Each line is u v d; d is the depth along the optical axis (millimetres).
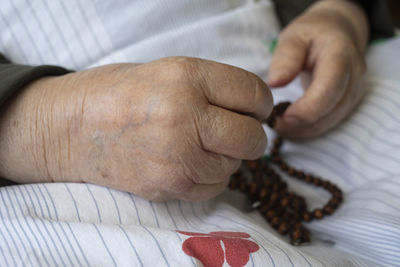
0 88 454
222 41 566
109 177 453
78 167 458
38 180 472
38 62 541
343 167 538
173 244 427
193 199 459
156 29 554
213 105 440
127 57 544
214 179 451
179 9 557
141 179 445
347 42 547
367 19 656
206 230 456
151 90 434
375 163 526
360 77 547
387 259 468
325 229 509
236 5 590
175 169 437
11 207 437
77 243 425
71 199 447
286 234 511
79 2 538
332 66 528
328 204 518
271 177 545
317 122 537
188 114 429
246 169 557
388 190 497
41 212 438
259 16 593
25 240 425
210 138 434
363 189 516
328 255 466
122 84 443
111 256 422
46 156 460
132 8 546
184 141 430
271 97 453
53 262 421
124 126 437
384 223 472
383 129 535
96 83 452
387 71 576
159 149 432
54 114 454
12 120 462
